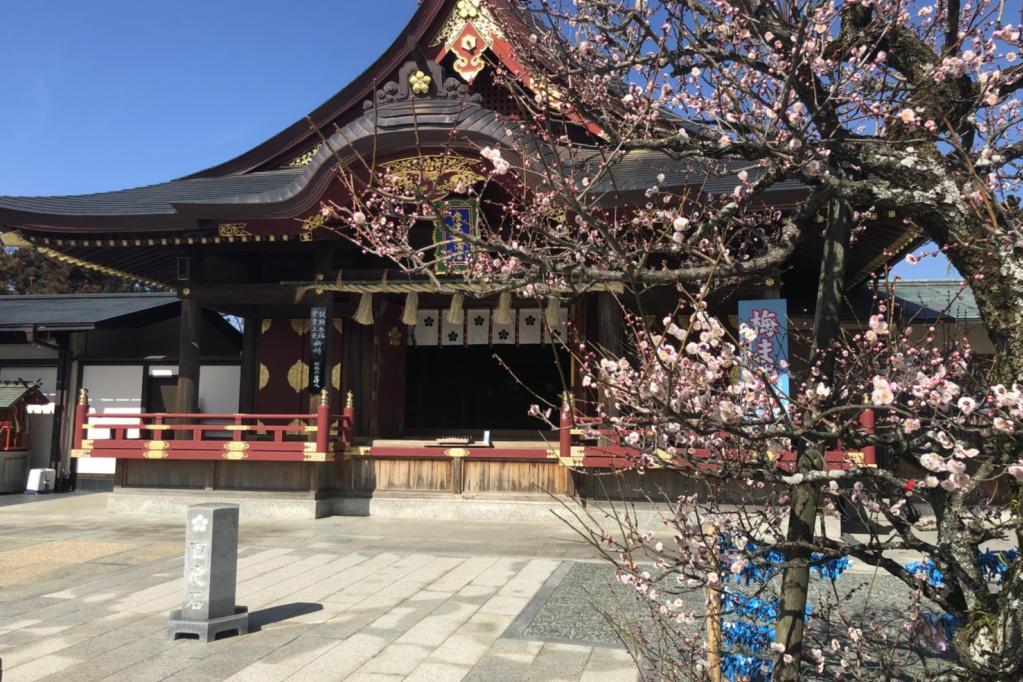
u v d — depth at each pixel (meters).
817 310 3.78
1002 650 2.69
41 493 17.19
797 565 3.01
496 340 15.41
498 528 11.96
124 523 12.41
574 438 12.87
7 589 7.86
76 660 5.60
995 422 2.26
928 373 3.88
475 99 12.05
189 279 14.07
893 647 3.53
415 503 13.15
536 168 7.48
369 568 8.86
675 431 2.73
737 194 3.85
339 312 15.36
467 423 16.28
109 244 13.62
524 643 5.95
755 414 2.81
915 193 2.96
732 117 3.97
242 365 15.94
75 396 18.00
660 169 11.93
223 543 6.32
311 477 13.16
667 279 2.79
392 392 15.94
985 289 2.95
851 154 3.25
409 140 11.57
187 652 5.79
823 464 3.29
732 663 4.58
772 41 4.19
